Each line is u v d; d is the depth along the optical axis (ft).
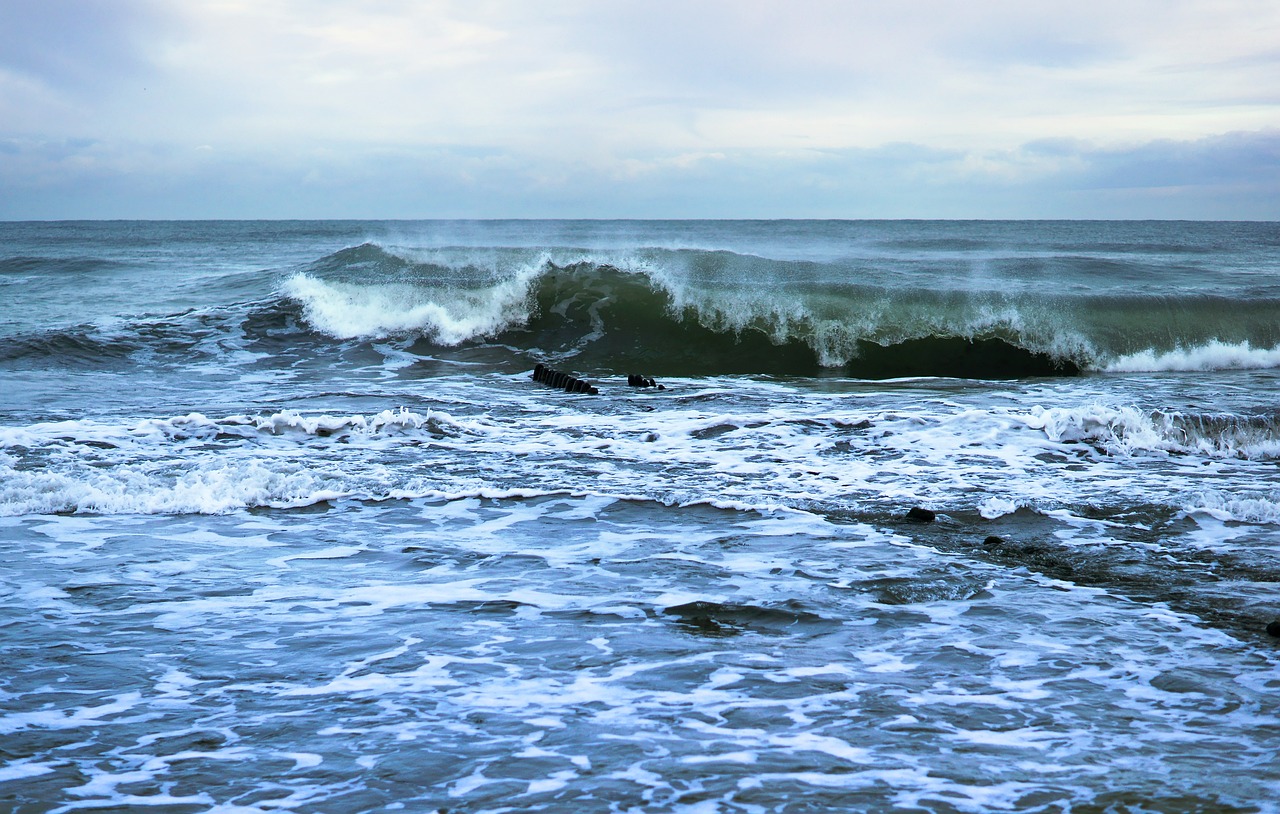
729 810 10.37
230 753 11.73
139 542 21.50
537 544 21.67
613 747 11.91
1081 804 10.46
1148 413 34.88
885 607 17.51
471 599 17.88
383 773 11.22
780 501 25.30
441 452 30.96
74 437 31.04
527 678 14.19
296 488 26.13
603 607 17.46
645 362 55.47
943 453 30.99
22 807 10.33
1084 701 13.43
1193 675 14.39
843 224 416.67
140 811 10.32
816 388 47.29
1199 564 20.15
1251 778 11.12
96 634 15.92
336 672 14.37
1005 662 14.90
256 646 15.43
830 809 10.36
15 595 17.83
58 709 12.98
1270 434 32.91
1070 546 21.42
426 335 58.80
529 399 42.22
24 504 23.97
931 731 12.42
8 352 51.44
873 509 24.58
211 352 54.34
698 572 19.56
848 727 12.53
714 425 34.55
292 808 10.43
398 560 20.42
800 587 18.61
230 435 32.09
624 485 26.96
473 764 11.45
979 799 10.59
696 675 14.32
